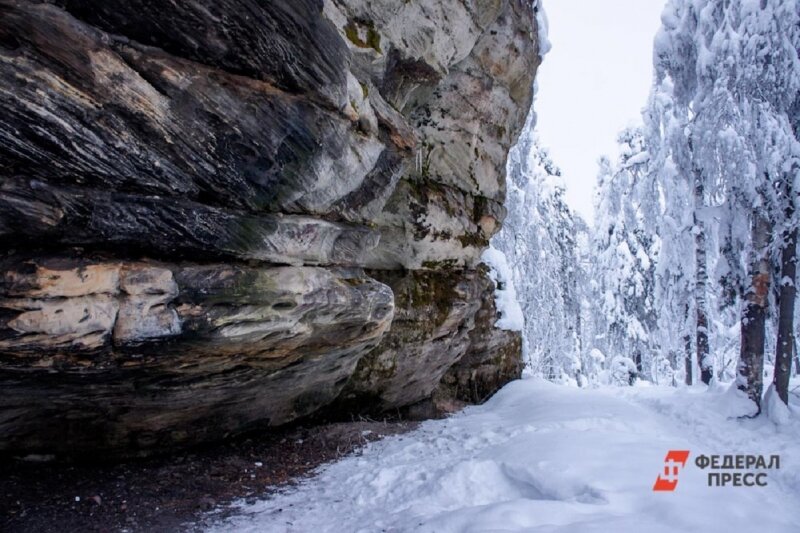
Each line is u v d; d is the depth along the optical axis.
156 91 3.66
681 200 15.77
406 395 9.48
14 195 3.17
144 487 5.13
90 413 4.78
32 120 3.13
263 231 4.57
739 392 9.19
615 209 21.27
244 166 4.30
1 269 3.20
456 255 9.95
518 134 12.50
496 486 5.40
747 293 9.30
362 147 5.52
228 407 5.95
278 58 4.28
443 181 9.83
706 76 10.64
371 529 4.39
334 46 4.76
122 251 3.77
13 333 3.24
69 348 3.49
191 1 3.68
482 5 8.23
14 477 4.80
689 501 4.37
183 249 4.05
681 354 18.38
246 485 5.56
